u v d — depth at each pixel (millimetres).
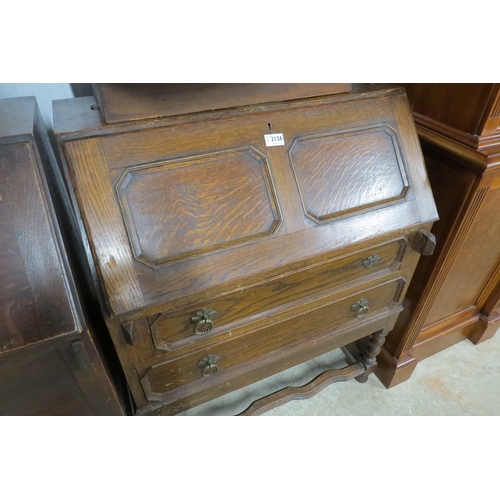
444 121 915
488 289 1346
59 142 610
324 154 778
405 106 854
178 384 879
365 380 1341
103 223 625
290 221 749
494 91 778
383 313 1099
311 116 769
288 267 759
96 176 624
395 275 999
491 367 1437
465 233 969
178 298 674
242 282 728
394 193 843
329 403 1303
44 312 574
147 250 651
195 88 676
